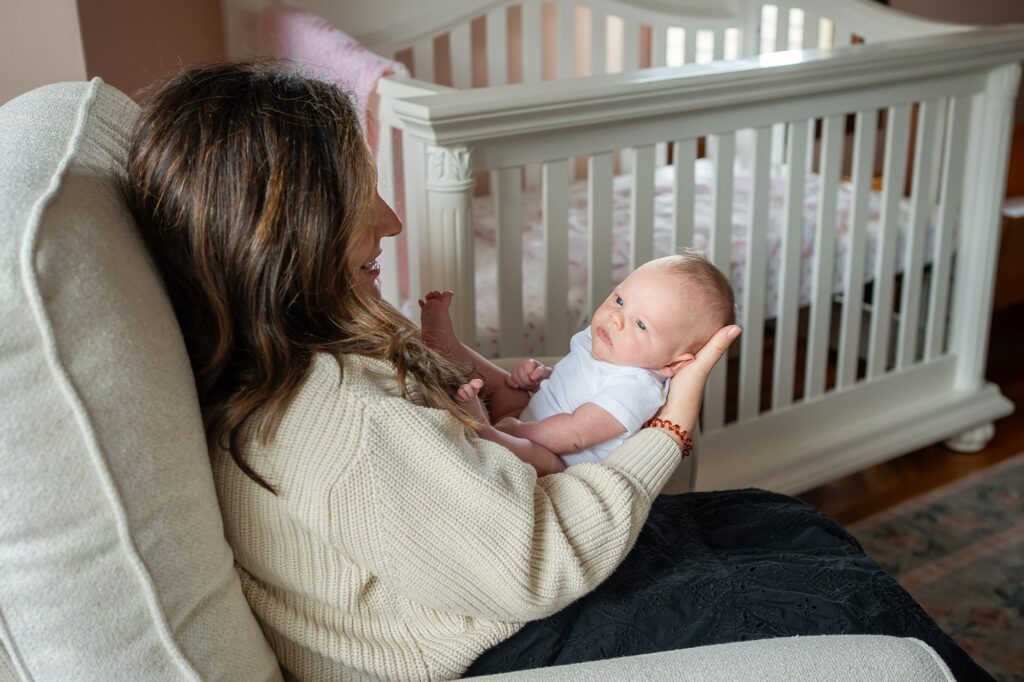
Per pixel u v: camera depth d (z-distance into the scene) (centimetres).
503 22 280
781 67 188
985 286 252
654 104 177
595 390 120
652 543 115
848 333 234
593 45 295
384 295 198
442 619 98
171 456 76
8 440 69
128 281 76
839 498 247
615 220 253
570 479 99
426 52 274
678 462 107
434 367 101
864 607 105
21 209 72
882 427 245
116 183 86
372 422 86
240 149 81
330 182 84
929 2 364
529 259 227
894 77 209
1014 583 212
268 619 95
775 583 107
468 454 90
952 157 236
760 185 205
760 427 227
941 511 240
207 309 85
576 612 104
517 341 184
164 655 77
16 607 73
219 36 248
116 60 197
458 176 162
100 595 74
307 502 86
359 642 96
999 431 281
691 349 119
